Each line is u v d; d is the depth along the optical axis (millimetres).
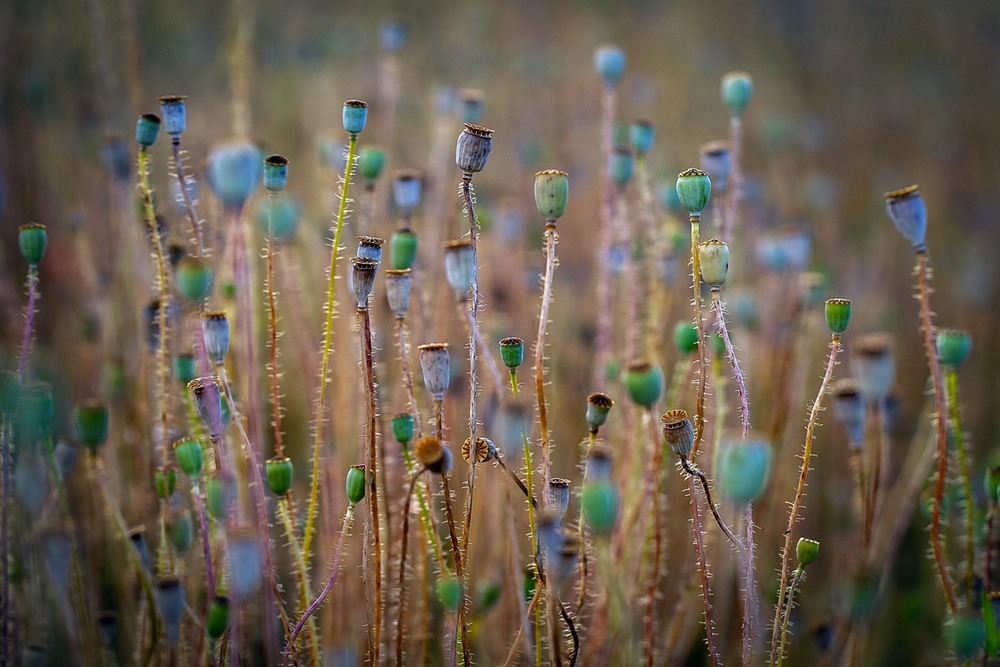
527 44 2865
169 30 2340
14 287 1459
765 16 3469
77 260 1448
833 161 2635
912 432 1542
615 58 1312
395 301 1147
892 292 1971
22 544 1199
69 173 1710
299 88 2201
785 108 2775
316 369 1259
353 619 1219
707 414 1239
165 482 1163
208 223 1332
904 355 1763
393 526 1214
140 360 1270
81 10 1879
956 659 1183
